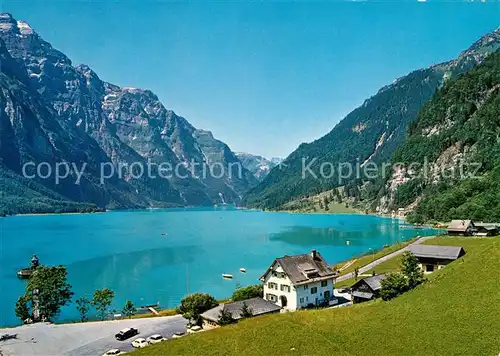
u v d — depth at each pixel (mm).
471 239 154375
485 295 69938
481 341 58562
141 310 121562
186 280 159500
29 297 106312
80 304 115250
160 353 66125
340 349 62375
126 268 185250
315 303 103438
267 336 67938
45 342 85875
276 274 104062
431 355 57656
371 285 98188
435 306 70500
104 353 79250
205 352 65000
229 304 90438
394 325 66875
